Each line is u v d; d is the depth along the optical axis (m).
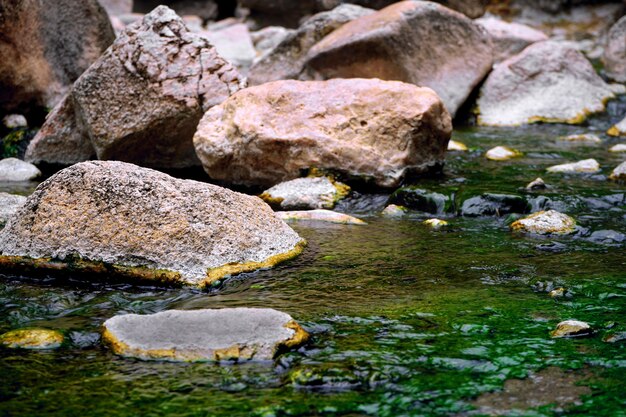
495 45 13.66
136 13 20.98
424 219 6.30
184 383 3.17
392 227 5.98
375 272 4.72
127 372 3.27
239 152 7.25
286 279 4.54
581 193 6.68
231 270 4.55
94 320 3.90
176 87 7.92
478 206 6.43
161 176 4.83
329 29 12.09
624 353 3.45
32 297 4.23
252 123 7.21
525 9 18.81
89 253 4.49
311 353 3.44
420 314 3.96
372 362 3.34
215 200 4.84
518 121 11.24
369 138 7.22
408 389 3.12
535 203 6.39
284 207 6.73
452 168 7.96
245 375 3.23
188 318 3.63
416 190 6.73
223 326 3.56
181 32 8.20
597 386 3.13
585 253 5.18
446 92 11.27
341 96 7.42
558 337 3.64
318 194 6.79
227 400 3.03
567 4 18.56
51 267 4.50
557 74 11.80
